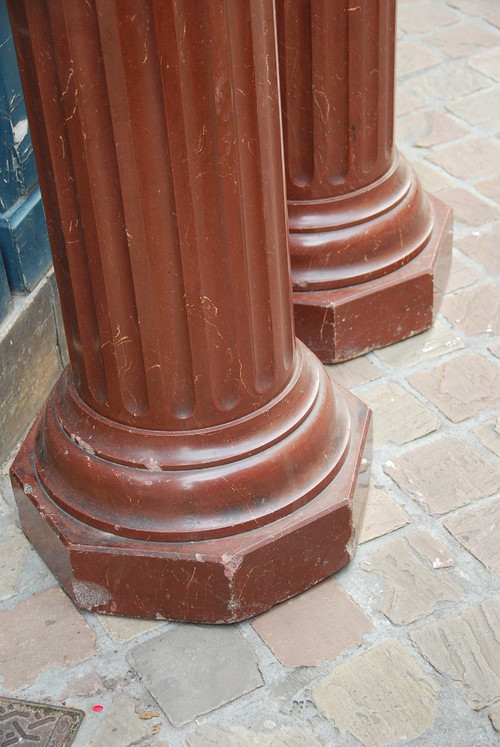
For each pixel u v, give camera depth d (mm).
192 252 2049
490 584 2494
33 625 2453
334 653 2352
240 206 2051
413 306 3256
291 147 3002
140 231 2021
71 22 1804
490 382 3139
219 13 1822
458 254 3691
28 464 2607
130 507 2346
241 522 2332
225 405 2301
